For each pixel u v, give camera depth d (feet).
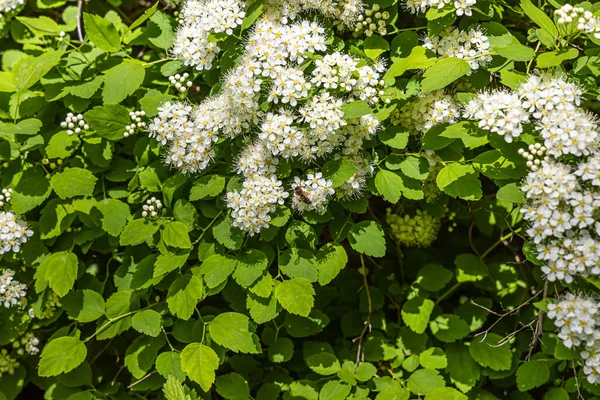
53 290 2.51
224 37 2.46
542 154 2.37
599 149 2.32
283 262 2.47
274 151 2.41
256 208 2.41
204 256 2.49
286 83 2.39
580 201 2.30
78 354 2.49
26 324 2.60
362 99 2.44
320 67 2.41
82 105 2.58
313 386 2.61
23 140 2.56
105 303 2.55
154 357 2.53
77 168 2.50
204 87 2.67
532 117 2.40
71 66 2.62
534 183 2.32
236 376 2.60
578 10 2.35
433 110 2.48
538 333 2.50
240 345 2.42
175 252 2.46
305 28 2.43
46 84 2.58
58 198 2.55
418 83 2.50
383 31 2.55
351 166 2.43
